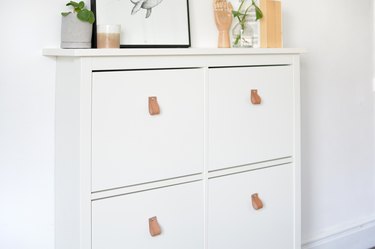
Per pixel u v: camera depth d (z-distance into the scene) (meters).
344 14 2.66
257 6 2.06
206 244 1.81
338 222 2.74
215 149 1.81
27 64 1.68
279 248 2.03
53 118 1.74
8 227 1.68
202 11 2.08
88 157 1.53
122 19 1.81
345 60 2.69
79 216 1.54
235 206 1.88
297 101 2.05
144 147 1.64
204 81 1.76
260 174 1.95
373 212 2.89
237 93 1.86
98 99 1.53
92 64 1.51
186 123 1.73
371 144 2.87
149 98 1.63
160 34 1.91
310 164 2.57
